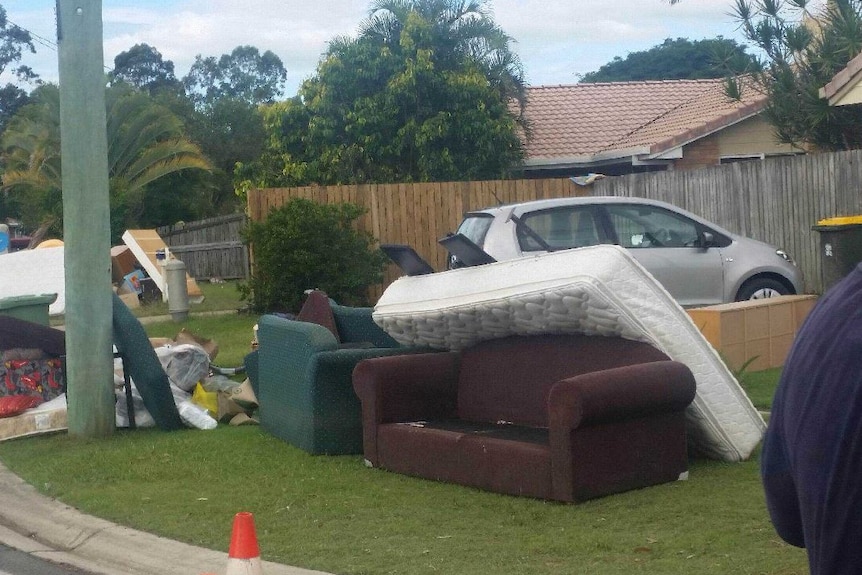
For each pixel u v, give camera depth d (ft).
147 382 29.94
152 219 109.50
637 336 22.33
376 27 78.33
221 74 213.46
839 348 7.30
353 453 26.66
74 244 29.32
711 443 23.48
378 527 20.42
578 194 61.77
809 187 48.57
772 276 42.75
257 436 29.37
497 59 79.46
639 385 20.65
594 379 20.25
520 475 21.44
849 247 35.04
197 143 138.21
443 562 18.17
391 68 76.07
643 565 17.33
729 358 33.94
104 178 29.25
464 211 60.90
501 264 24.02
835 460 7.14
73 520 22.52
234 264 92.68
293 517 21.43
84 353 29.50
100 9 29.12
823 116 53.42
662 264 41.06
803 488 7.39
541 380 23.93
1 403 30.60
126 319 30.04
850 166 46.73
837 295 7.77
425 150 75.36
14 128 115.55
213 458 26.71
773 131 63.41
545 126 86.02
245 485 24.09
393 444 24.38
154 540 20.74
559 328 23.61
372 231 59.82
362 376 25.14
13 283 63.10
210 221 99.04
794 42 55.98
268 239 55.83
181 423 30.83
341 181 76.28
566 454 20.53
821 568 7.32
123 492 24.02
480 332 24.90
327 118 76.59
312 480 24.18
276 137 79.25
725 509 20.08
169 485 24.44
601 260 22.09
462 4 79.61
